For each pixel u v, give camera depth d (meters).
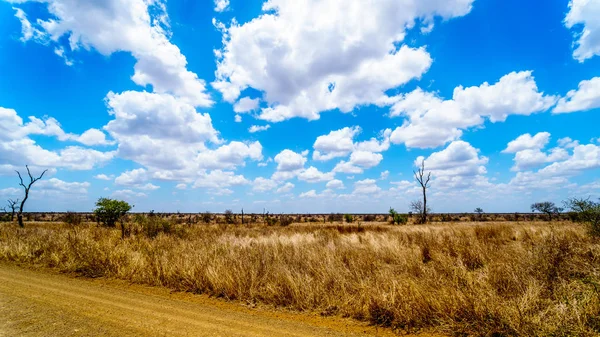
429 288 5.34
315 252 8.77
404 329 4.44
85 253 9.23
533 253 6.84
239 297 5.93
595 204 9.57
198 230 19.75
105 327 4.25
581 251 6.87
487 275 5.81
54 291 6.29
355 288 5.75
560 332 3.59
